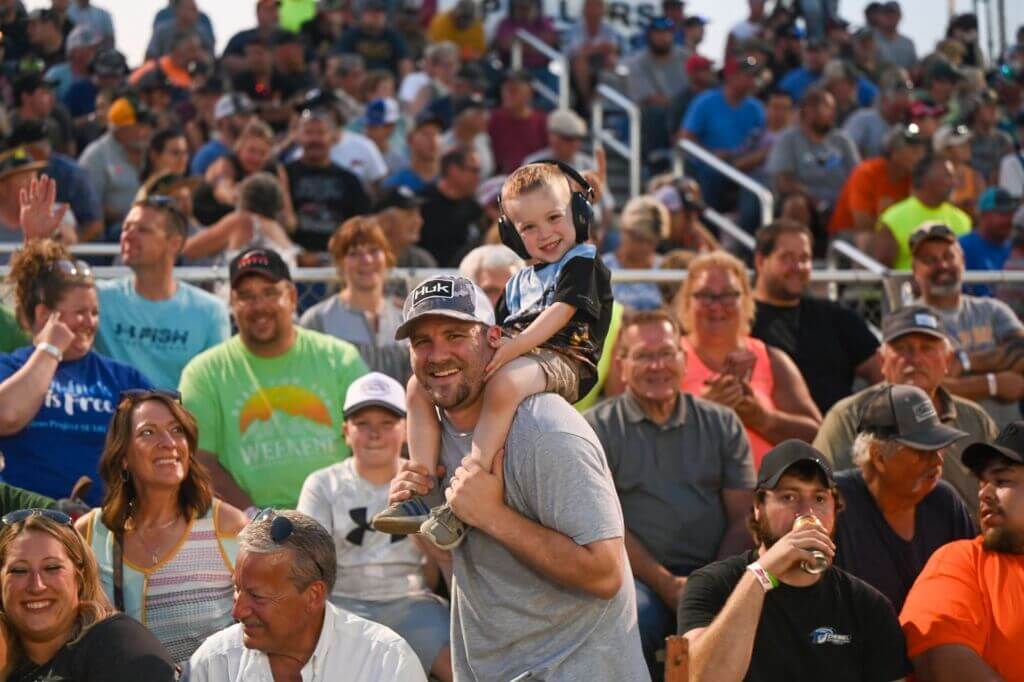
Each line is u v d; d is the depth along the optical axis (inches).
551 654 477.4
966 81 1557.6
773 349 831.7
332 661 537.3
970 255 1096.8
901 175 1229.1
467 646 489.1
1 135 1193.4
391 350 832.3
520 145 1412.4
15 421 682.2
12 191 910.4
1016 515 616.4
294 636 533.3
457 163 1137.4
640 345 716.0
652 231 983.6
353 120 1387.8
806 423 789.2
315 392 754.2
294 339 763.4
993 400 882.8
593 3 1614.2
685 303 823.7
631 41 1694.1
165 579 620.1
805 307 882.8
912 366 760.3
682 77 1552.7
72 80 1439.5
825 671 580.1
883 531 670.5
